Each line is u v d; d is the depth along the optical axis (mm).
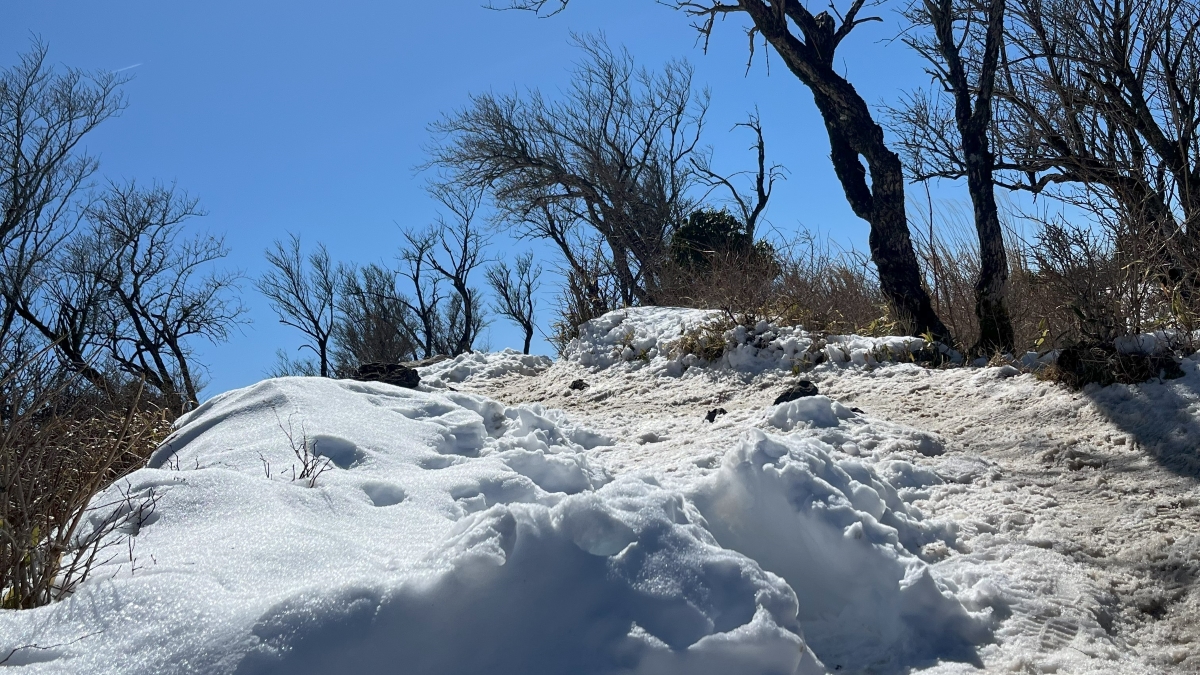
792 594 2875
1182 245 7043
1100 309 6211
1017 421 5922
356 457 4762
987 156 8875
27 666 2426
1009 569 3762
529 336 33250
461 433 5504
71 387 4914
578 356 11000
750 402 7723
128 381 7074
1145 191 8812
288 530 3273
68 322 22078
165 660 2439
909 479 4941
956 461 5211
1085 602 3486
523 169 26609
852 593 3455
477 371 11281
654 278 21484
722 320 9750
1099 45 9930
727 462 3980
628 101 27234
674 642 2654
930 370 7656
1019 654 3080
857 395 7379
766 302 10148
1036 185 11289
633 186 26609
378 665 2512
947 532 4129
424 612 2613
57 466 3906
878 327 9922
